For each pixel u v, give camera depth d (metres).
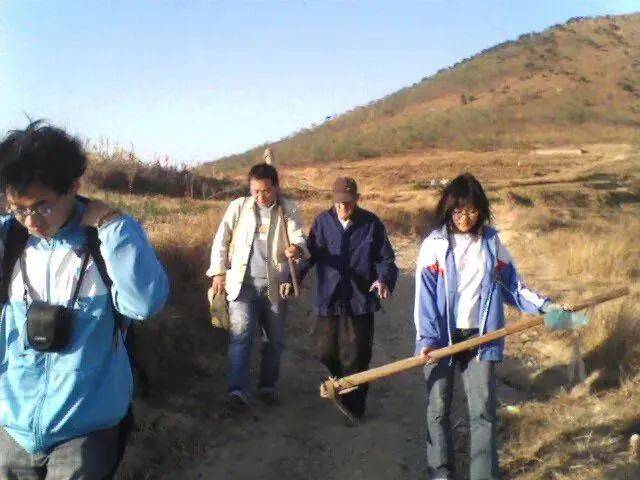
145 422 4.66
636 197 28.20
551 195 26.28
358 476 4.47
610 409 5.00
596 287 9.05
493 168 52.50
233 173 67.75
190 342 5.95
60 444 2.68
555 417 4.96
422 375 6.24
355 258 5.20
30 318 2.62
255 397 5.51
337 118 107.12
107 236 2.65
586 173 41.28
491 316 4.08
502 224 15.55
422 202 20.64
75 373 2.62
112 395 2.71
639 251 11.16
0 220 2.80
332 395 3.97
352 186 5.19
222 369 5.81
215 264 5.30
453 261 4.14
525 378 5.95
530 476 4.22
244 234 5.27
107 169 19.08
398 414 5.41
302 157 82.38
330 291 5.18
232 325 5.24
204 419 5.00
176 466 4.39
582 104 93.44
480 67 114.94
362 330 5.21
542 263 10.80
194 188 21.14
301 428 5.07
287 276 5.36
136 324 5.30
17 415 2.64
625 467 4.26
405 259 11.47
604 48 119.81
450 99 105.50
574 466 4.29
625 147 66.94
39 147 2.54
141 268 2.63
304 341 6.91
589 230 14.79
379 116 104.44
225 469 4.43
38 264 2.72
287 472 4.48
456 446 4.78
